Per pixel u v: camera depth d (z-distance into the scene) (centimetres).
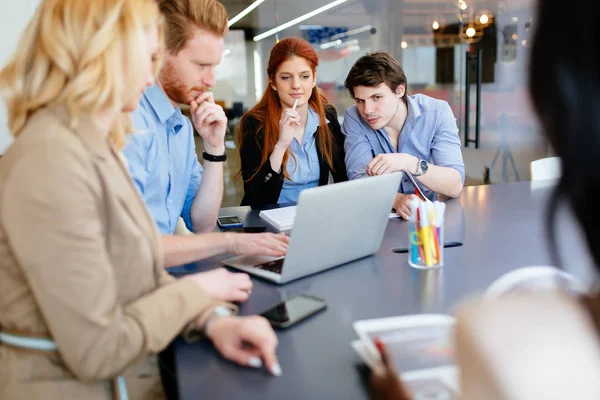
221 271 108
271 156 216
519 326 36
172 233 163
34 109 84
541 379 34
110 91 82
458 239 146
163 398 115
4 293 78
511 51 524
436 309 101
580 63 33
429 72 554
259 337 83
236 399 74
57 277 73
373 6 514
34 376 80
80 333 75
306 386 76
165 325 84
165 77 153
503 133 542
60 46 80
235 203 469
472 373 36
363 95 206
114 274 86
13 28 280
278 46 216
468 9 538
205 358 85
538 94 36
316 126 228
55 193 73
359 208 122
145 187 146
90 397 82
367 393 74
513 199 194
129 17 83
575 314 36
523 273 68
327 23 504
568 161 34
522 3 504
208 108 165
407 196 177
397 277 118
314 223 113
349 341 89
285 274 116
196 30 148
